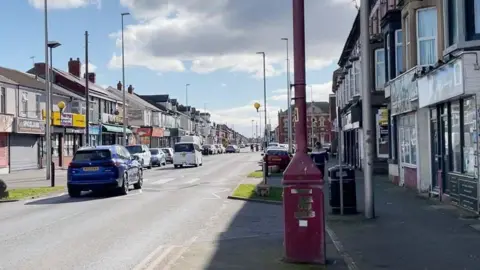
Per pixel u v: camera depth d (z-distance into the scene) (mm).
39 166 43188
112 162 19438
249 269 7871
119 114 63688
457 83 12617
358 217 12906
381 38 28203
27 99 42281
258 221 13227
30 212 15211
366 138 12859
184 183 25594
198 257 8781
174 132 93875
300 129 8008
